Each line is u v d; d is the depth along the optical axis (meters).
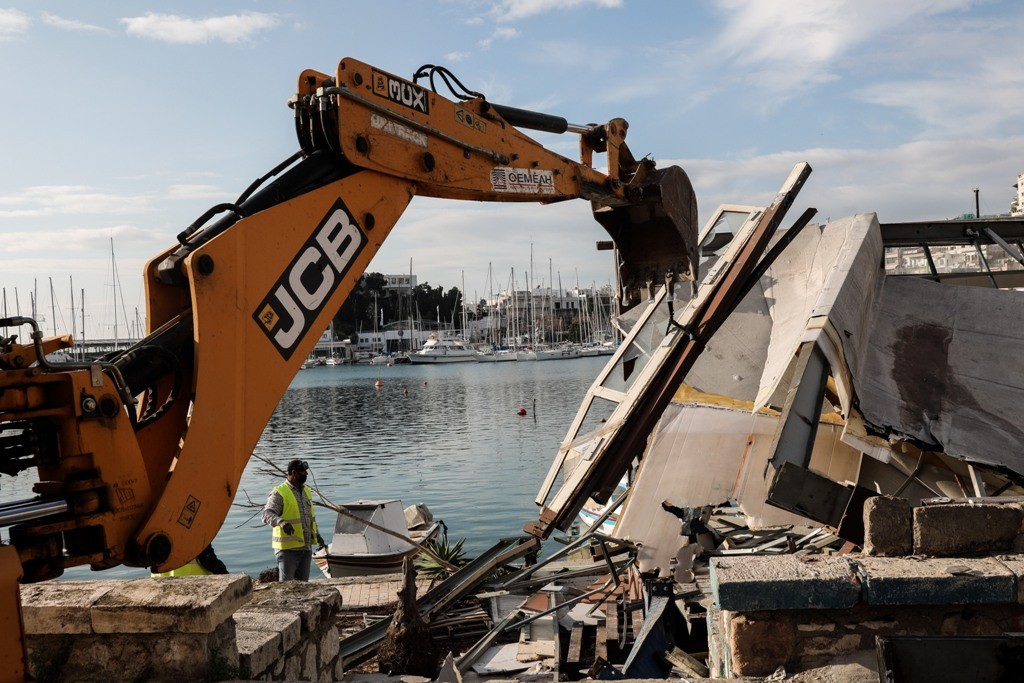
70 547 3.71
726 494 9.45
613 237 8.12
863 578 4.34
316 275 4.72
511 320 178.38
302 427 54.12
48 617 4.82
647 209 7.84
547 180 6.75
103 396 3.72
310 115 5.04
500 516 24.30
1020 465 8.01
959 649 3.64
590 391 10.85
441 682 6.87
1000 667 3.60
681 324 8.05
